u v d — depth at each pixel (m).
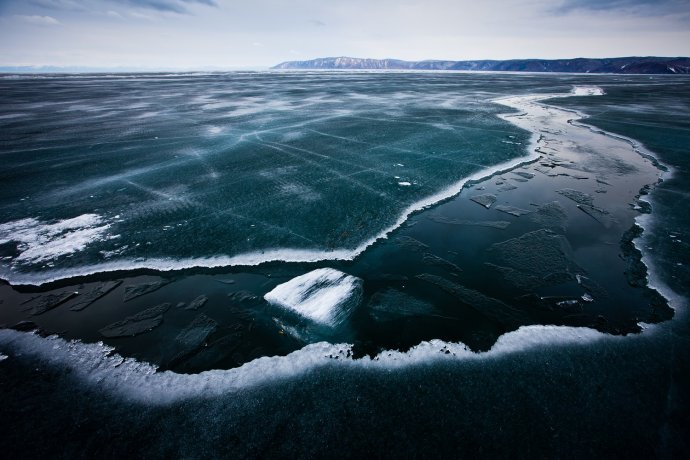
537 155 10.59
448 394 3.01
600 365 3.31
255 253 5.26
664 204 7.02
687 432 2.68
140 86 40.38
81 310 4.12
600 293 4.41
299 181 8.20
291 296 4.26
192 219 6.33
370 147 11.27
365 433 2.68
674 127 14.58
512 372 3.23
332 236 5.76
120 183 8.16
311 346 3.55
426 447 2.58
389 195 7.45
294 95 28.50
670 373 3.21
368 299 4.29
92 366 3.34
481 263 5.11
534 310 4.13
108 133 13.34
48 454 2.57
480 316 4.02
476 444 2.60
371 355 3.45
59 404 2.95
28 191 7.67
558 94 29.39
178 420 2.82
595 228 6.14
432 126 14.77
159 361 3.41
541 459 2.50
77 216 6.47
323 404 2.92
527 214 6.72
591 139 12.91
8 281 4.62
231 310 4.12
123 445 2.63
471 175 8.77
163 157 10.22
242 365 3.35
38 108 20.33
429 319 3.96
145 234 5.80
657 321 3.90
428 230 6.09
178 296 4.37
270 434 2.69
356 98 26.22
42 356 3.44
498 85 41.12
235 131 13.72
